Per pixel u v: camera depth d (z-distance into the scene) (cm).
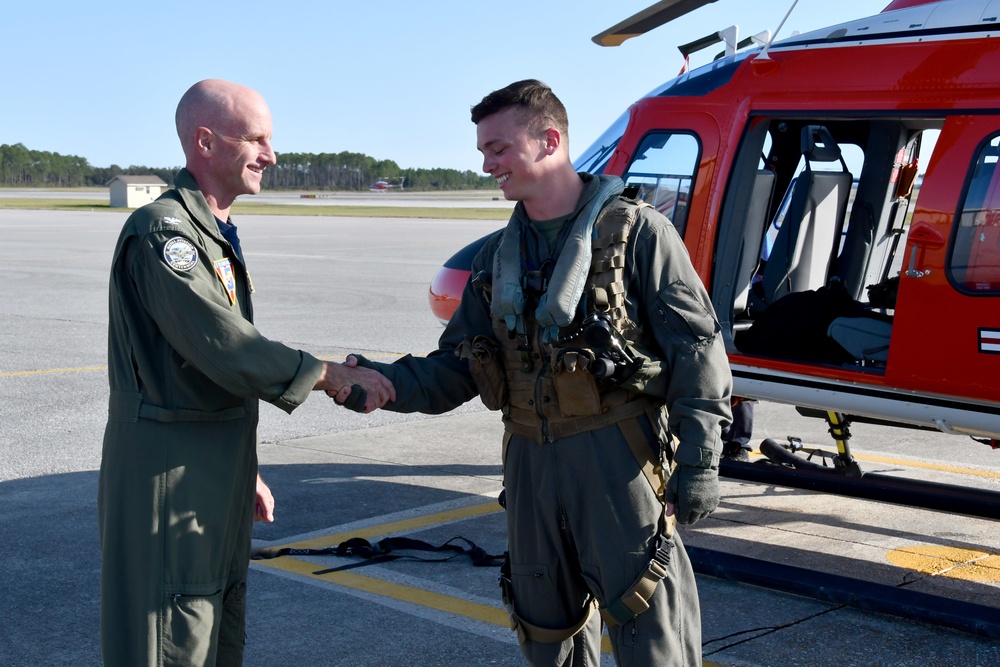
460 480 625
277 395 257
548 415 260
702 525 539
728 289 490
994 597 432
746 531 529
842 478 481
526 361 262
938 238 420
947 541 512
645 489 255
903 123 536
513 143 255
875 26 455
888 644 382
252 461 278
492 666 361
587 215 254
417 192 18325
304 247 3002
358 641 382
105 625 256
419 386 285
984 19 424
